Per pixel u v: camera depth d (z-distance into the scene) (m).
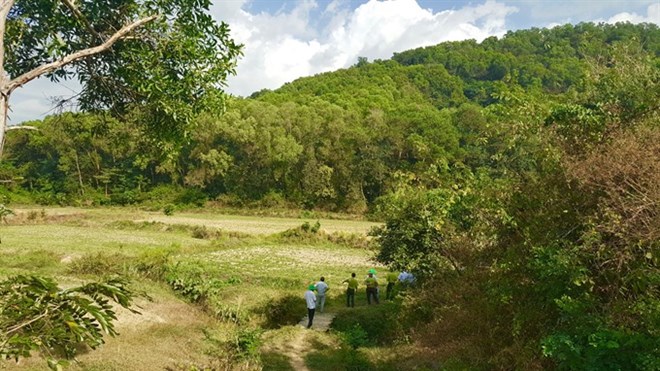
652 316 5.04
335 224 52.22
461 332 9.19
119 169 67.25
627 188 5.61
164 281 17.86
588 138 6.79
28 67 5.88
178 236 37.72
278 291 19.41
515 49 134.25
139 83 6.08
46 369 8.12
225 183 67.06
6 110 4.14
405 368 10.32
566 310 5.69
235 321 15.09
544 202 6.65
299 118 66.44
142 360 9.66
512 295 7.11
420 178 9.02
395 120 66.38
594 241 5.63
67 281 15.18
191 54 6.15
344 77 125.44
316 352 12.52
